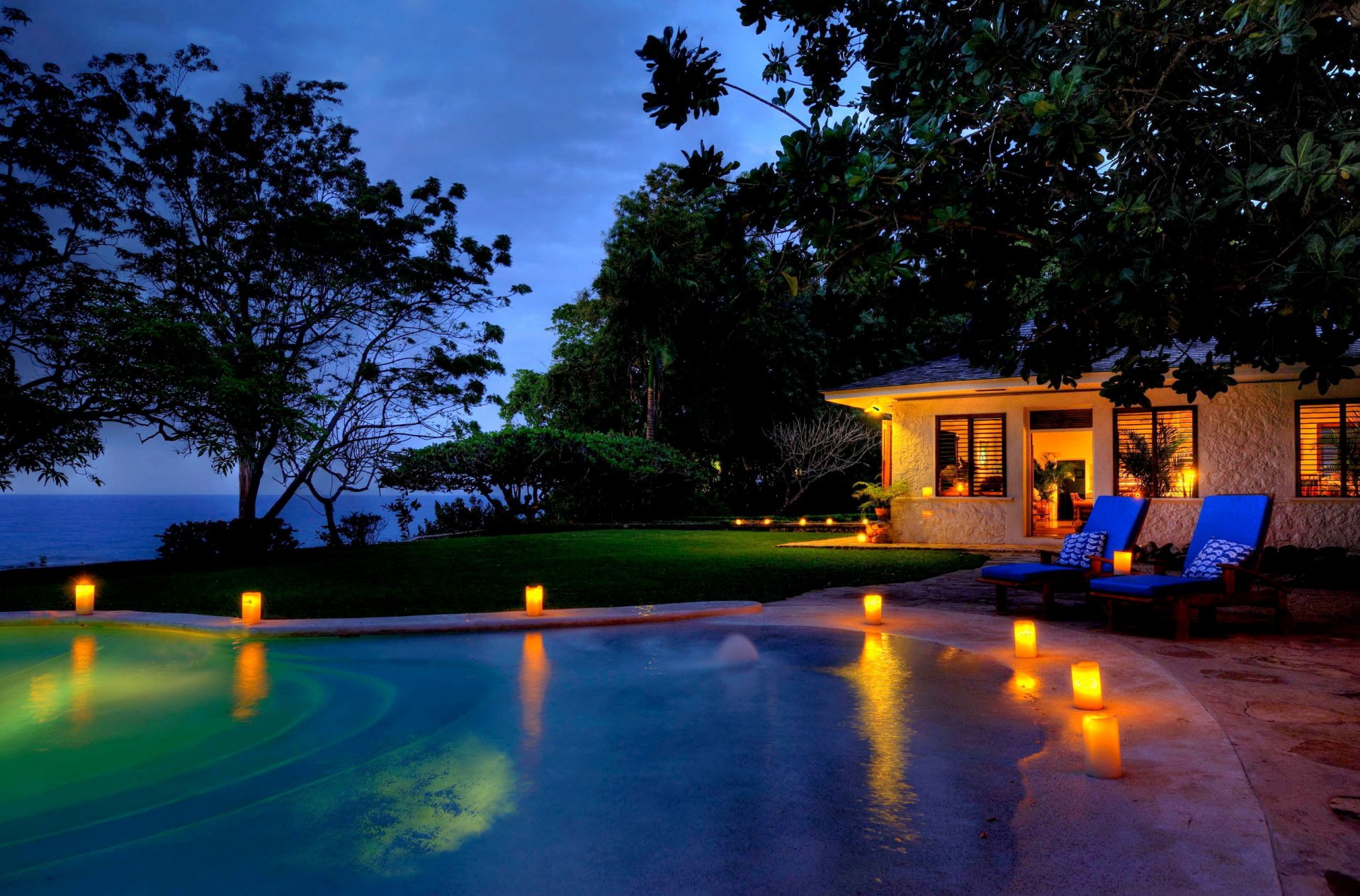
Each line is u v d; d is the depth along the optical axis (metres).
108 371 12.58
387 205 19.91
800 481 30.23
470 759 4.24
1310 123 6.53
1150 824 3.13
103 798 3.81
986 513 16.78
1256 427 14.05
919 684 5.62
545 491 26.22
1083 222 6.42
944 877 2.78
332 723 4.96
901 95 7.61
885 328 7.44
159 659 6.78
